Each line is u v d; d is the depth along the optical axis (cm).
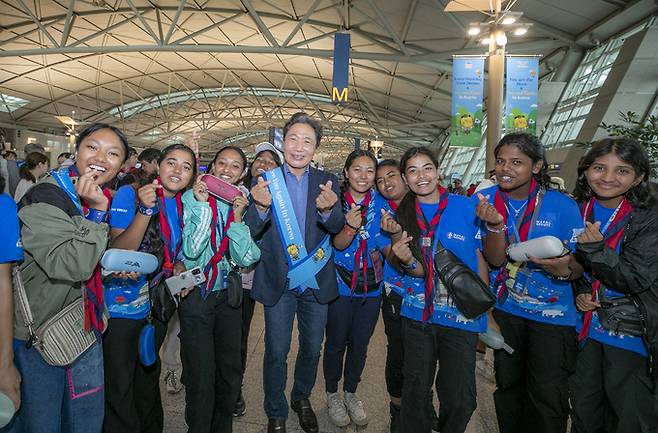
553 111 1673
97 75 3053
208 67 3136
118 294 206
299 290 258
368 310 291
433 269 215
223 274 237
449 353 212
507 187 224
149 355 210
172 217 230
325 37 1911
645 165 196
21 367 162
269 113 4550
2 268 149
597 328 206
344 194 296
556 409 211
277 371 255
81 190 164
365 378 354
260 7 1894
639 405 196
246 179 349
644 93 1120
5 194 154
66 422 179
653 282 187
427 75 2319
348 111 3966
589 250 189
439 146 3625
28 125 3734
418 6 1515
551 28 1530
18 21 2105
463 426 209
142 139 4784
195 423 225
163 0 1925
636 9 1253
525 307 220
